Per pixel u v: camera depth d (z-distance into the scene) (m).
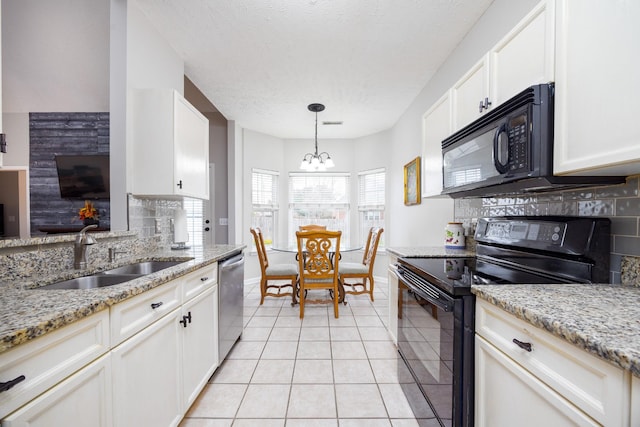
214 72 2.64
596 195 1.11
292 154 4.83
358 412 1.55
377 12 1.87
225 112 3.66
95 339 0.88
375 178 4.55
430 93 2.77
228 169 4.01
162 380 1.24
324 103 3.36
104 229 2.54
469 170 1.46
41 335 0.68
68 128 2.96
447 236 2.20
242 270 2.46
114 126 1.81
